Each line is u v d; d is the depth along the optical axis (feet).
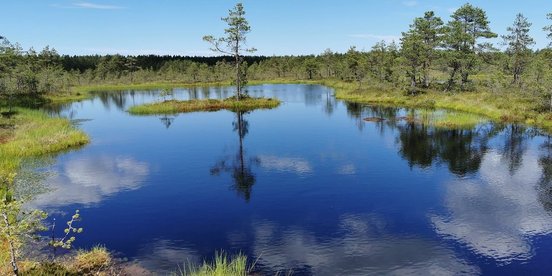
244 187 71.77
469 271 41.55
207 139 118.62
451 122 134.31
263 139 117.08
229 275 39.34
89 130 139.44
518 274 40.81
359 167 83.97
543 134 115.65
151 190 70.90
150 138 122.01
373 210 59.57
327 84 396.16
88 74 500.33
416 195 65.92
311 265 42.86
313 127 136.77
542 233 50.55
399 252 45.88
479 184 71.31
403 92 221.05
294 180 75.46
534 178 74.33
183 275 40.37
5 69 234.17
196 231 52.80
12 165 83.20
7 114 147.02
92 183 75.36
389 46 304.30
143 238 50.55
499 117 141.59
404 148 101.35
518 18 214.90
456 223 54.19
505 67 225.15
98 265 42.42
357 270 41.73
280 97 258.16
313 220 56.03
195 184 74.18
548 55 166.81
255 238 50.24
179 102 204.23
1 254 41.06
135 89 397.80
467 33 209.56
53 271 38.96
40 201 65.00
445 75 260.21
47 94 274.98
